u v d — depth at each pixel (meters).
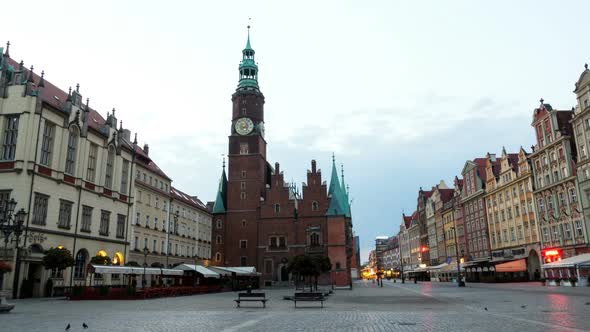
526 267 77.19
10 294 40.97
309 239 88.44
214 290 62.16
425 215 140.00
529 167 76.94
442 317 22.11
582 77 63.06
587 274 58.03
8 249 41.47
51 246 46.50
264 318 22.47
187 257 86.25
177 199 82.31
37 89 46.78
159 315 24.33
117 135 60.88
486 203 93.62
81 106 53.91
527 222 77.56
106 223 57.69
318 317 22.88
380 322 20.12
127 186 63.41
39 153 45.72
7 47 47.66
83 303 35.69
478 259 94.88
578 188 63.97
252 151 96.00
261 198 93.00
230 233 92.94
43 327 18.39
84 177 52.78
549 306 27.44
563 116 70.50
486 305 29.92
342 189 105.56
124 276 60.16
